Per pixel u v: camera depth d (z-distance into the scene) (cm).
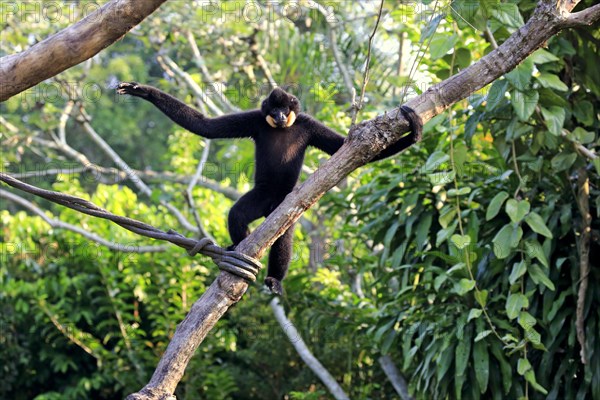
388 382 1195
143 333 1320
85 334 1330
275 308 1186
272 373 1348
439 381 762
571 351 775
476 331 761
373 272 1008
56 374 1463
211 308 450
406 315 845
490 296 796
